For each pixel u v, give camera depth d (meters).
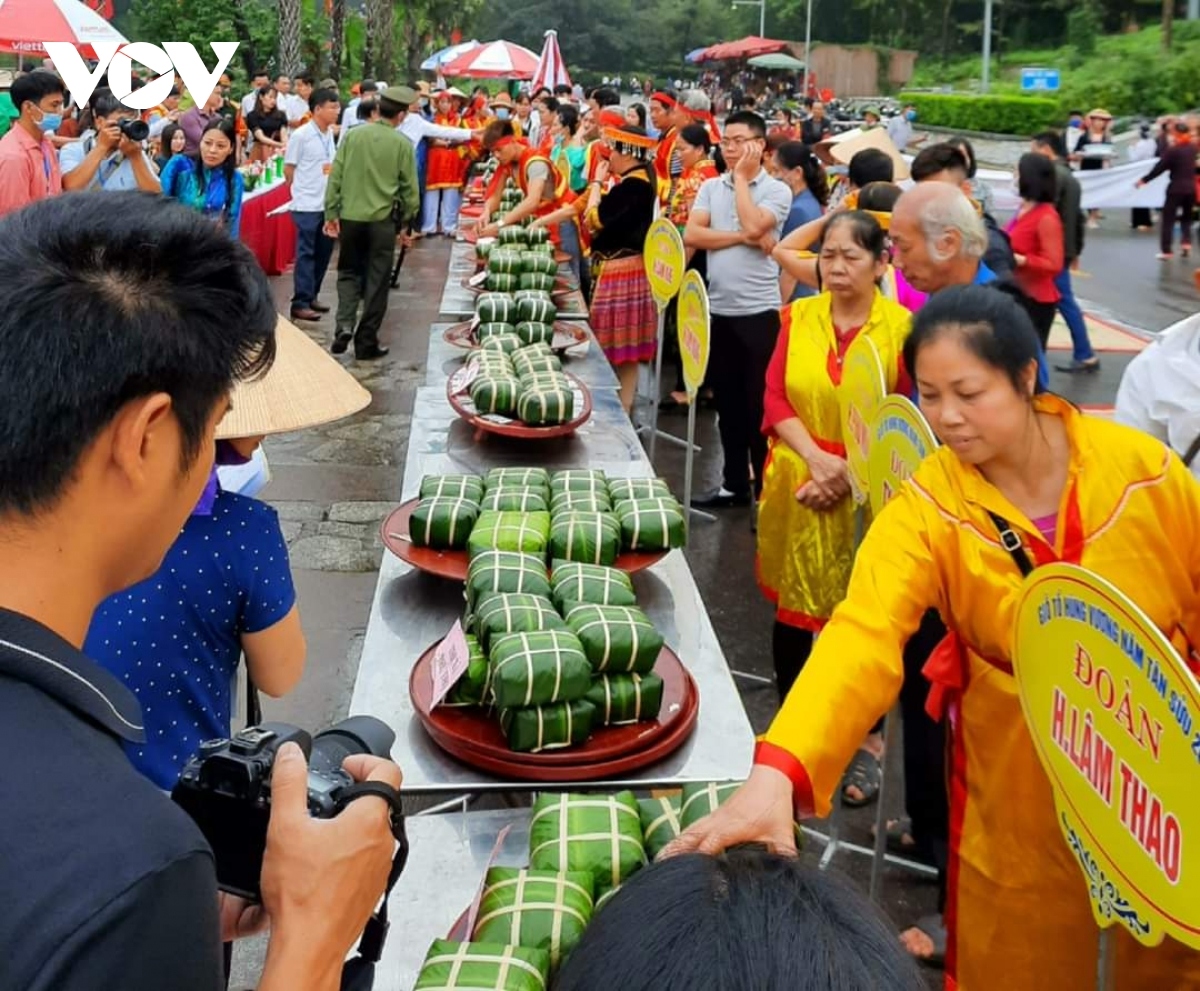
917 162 4.44
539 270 5.66
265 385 1.95
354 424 6.77
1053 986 1.95
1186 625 1.93
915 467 2.26
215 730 1.83
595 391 4.36
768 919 0.85
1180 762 1.31
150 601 1.73
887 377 3.10
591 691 2.06
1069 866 1.89
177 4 21.22
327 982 1.02
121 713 0.90
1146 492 1.85
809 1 53.59
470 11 48.25
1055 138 7.96
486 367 3.90
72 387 0.88
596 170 8.79
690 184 6.79
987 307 1.83
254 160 12.80
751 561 5.12
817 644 1.83
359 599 4.59
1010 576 1.86
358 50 28.44
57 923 0.75
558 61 21.78
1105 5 52.53
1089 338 9.53
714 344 5.44
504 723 2.03
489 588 2.35
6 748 0.81
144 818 0.81
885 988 0.82
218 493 1.85
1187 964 1.89
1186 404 2.57
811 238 4.52
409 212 8.12
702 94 8.54
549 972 1.51
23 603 0.90
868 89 58.72
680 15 83.94
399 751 2.09
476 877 1.89
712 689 2.30
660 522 2.75
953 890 2.04
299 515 5.43
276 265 11.13
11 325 0.89
